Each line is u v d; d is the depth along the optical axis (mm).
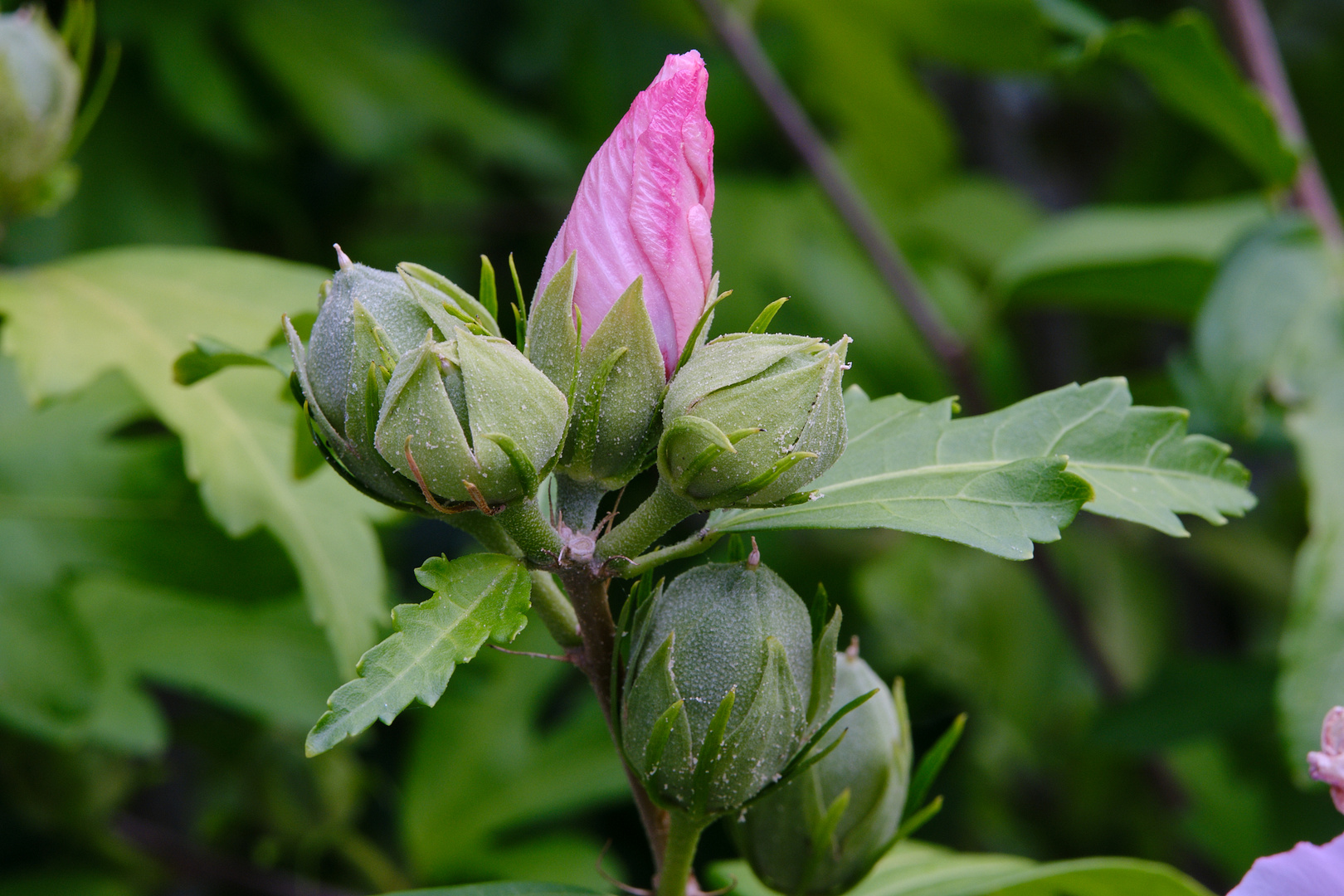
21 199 520
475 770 727
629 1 950
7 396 541
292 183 834
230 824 651
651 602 437
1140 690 708
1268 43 701
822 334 959
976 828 888
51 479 532
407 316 426
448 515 432
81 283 522
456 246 896
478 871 707
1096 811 903
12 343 507
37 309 515
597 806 817
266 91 799
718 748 430
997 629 912
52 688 521
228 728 645
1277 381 557
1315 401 548
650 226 428
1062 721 913
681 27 829
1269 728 756
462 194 890
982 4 748
